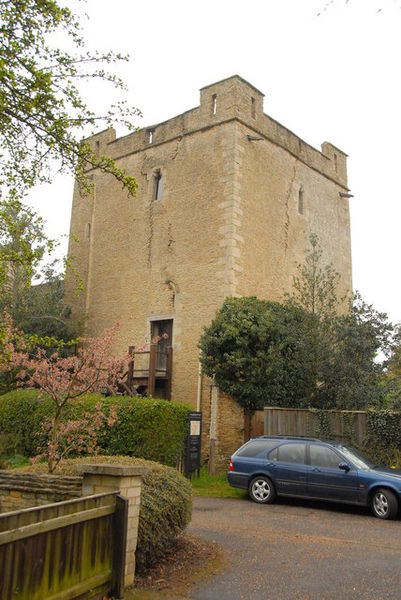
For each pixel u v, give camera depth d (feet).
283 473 36.14
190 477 46.80
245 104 61.05
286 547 23.79
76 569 15.25
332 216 74.08
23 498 20.72
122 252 67.26
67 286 72.74
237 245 56.49
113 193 70.54
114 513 17.25
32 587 13.48
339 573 20.04
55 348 62.44
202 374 54.65
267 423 46.62
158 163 65.82
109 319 66.54
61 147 23.73
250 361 47.65
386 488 32.12
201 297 57.21
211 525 28.45
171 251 61.57
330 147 75.87
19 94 21.74
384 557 22.34
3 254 26.48
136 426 45.83
